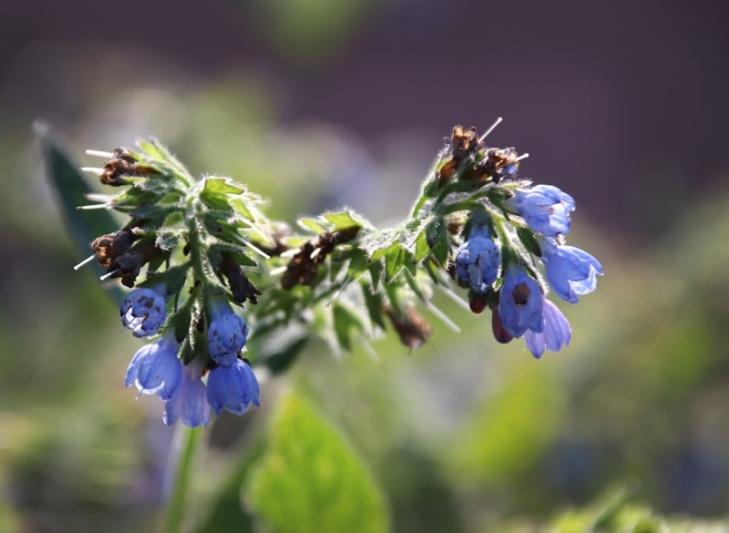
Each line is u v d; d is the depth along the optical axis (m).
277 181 1.06
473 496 0.88
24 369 1.02
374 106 2.50
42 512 0.82
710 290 1.06
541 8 2.62
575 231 1.25
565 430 0.93
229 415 0.94
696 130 2.65
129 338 1.03
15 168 1.14
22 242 1.14
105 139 1.11
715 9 2.68
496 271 0.62
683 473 0.92
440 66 2.55
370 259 0.63
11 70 2.48
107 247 0.62
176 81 1.65
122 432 0.84
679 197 1.25
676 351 1.02
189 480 0.69
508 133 2.59
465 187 0.63
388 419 0.89
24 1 2.52
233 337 0.62
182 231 0.63
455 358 1.02
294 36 2.44
